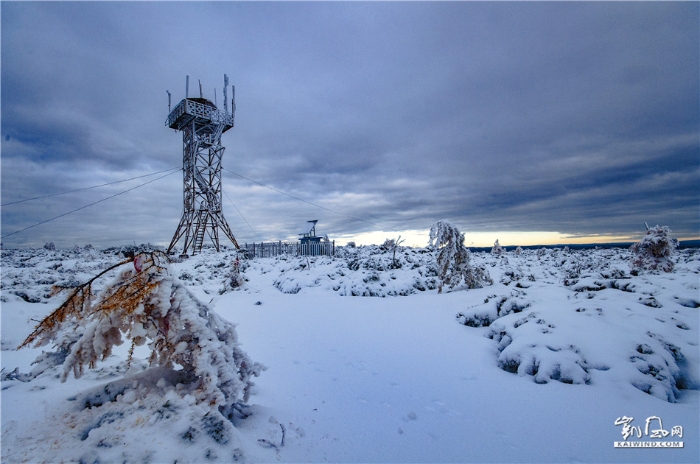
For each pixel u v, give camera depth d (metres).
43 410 2.58
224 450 2.09
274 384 4.14
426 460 2.62
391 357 5.28
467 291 11.36
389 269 16.58
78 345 2.52
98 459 1.88
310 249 29.28
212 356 2.62
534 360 4.57
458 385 4.20
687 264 12.37
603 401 3.69
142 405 2.37
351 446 2.75
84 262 20.77
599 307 5.77
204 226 32.03
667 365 4.23
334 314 8.87
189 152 31.98
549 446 2.87
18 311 7.15
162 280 2.68
